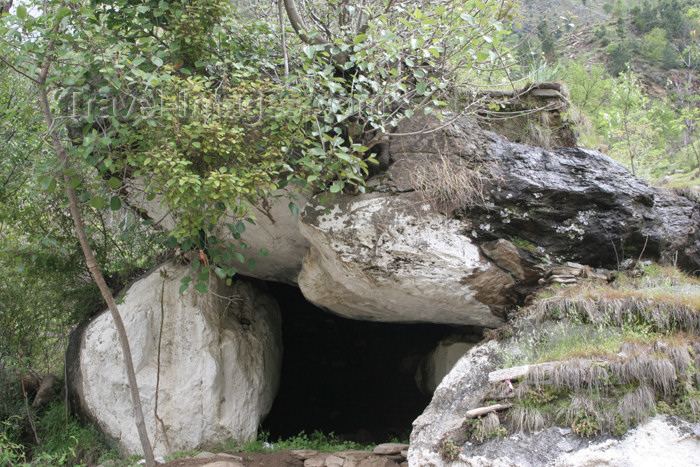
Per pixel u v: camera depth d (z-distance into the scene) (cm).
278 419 827
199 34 518
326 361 906
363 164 472
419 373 794
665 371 386
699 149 1002
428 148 541
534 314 489
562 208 523
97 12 502
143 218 671
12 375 668
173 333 633
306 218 546
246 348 672
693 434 357
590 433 379
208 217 486
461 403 451
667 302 441
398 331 875
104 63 437
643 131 1016
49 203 652
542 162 539
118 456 584
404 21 457
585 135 668
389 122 535
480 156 538
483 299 546
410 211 523
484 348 496
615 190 527
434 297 557
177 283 655
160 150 450
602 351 417
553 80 634
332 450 604
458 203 520
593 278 512
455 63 568
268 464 527
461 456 409
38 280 680
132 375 484
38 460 547
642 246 543
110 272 726
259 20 615
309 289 623
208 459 522
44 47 454
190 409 603
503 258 519
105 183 534
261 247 657
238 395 638
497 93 611
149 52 497
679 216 578
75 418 639
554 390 409
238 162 484
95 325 633
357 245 530
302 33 519
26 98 636
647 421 373
